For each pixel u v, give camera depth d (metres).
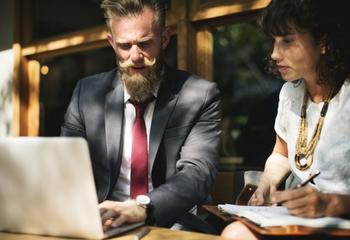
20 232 1.34
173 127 2.03
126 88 2.05
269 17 1.53
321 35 1.50
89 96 2.17
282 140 1.81
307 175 1.62
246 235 1.25
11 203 1.31
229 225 1.31
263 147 2.53
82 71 3.77
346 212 1.28
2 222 1.35
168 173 2.01
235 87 4.90
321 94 1.63
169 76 2.12
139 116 2.07
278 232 1.15
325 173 1.55
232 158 3.21
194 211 2.06
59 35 3.47
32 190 1.26
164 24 2.08
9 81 3.76
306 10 1.46
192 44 2.78
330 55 1.52
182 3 2.75
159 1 2.04
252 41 4.72
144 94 2.03
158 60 2.05
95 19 3.26
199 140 2.00
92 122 2.11
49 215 1.27
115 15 2.00
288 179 1.79
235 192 2.28
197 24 2.79
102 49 3.44
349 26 1.52
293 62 1.54
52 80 3.80
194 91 2.08
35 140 1.21
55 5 3.46
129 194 2.05
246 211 1.36
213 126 2.05
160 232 1.35
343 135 1.52
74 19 3.38
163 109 2.05
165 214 1.65
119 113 2.08
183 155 1.96
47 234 1.30
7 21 3.76
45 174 1.23
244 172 2.27
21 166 1.25
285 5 1.49
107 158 2.05
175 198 1.69
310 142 1.62
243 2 2.54
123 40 1.98
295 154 1.66
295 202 1.26
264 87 4.28
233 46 4.54
